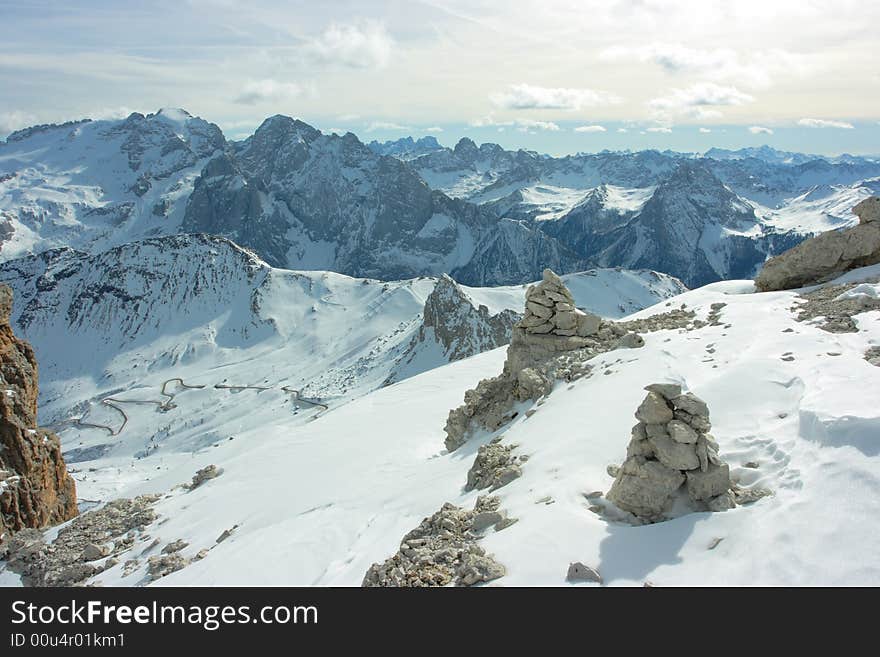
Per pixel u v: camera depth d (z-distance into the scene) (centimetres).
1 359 5103
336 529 2702
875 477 1581
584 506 1894
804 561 1438
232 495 3969
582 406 2686
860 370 2136
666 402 1883
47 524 4900
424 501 2702
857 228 4184
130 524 4044
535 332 3938
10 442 4809
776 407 2139
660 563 1561
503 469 2466
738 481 1842
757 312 3388
